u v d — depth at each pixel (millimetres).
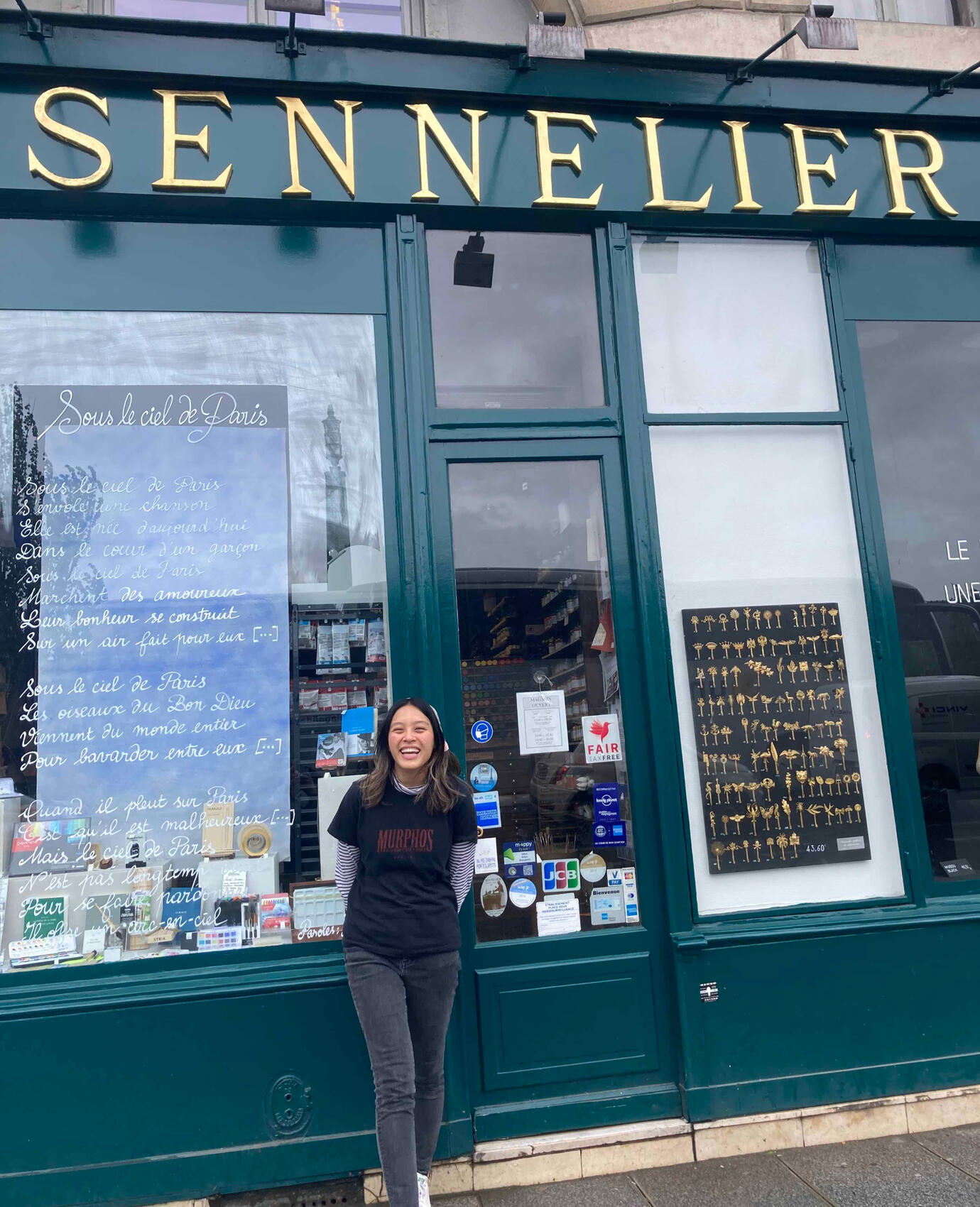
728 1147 3311
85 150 3367
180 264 3512
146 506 3414
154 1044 3047
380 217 3643
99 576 3346
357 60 3553
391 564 3488
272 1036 3105
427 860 2771
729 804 3609
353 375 3596
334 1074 3121
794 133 3918
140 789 3266
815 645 3775
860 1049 3465
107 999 3043
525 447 3646
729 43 4344
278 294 3562
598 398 3803
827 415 3914
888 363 4074
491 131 3703
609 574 3656
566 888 3479
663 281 3920
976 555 3998
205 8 3994
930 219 4020
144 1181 2982
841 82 3977
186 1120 3033
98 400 3430
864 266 4098
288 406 3547
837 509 3900
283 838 3318
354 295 3611
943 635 3904
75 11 3830
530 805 3502
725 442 3846
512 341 3775
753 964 3438
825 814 3670
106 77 3391
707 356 3900
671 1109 3340
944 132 4121
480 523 3617
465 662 3531
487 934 3402
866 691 3789
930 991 3547
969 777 3834
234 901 3250
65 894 3168
